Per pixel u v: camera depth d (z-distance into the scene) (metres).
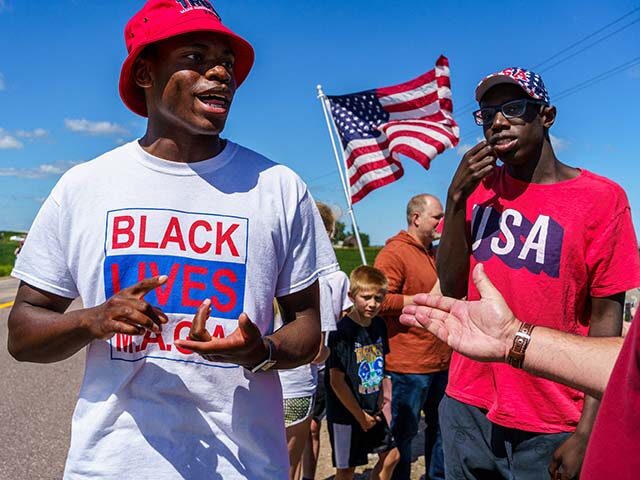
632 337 1.01
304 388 3.67
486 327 1.67
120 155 1.95
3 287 26.92
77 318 1.73
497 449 2.53
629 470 0.99
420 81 6.98
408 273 4.42
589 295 2.42
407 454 4.32
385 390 4.29
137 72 1.95
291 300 2.04
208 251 1.87
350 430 3.99
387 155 6.88
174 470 1.79
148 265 1.85
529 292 2.40
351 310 4.09
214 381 1.84
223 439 1.85
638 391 0.99
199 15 1.86
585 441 2.21
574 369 1.57
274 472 1.93
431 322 1.75
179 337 1.84
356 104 6.96
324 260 2.09
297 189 2.04
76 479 1.82
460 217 2.54
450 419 2.68
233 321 1.87
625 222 2.35
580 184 2.39
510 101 2.40
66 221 1.91
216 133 1.89
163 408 1.82
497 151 2.43
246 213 1.92
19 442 5.45
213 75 1.86
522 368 1.64
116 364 1.84
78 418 1.88
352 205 6.87
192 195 1.90
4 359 9.12
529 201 2.45
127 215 1.87
